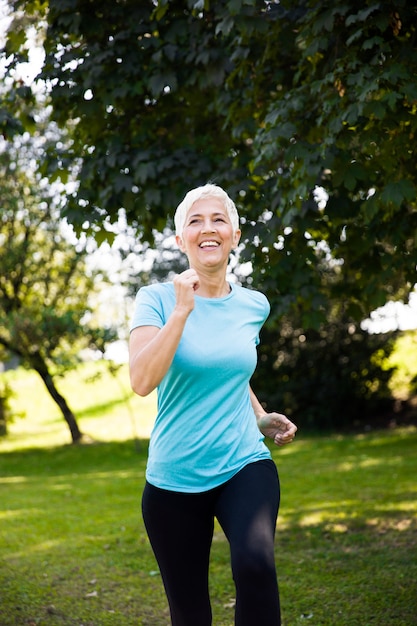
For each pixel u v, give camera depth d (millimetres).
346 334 13695
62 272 14172
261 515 2230
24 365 14164
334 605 3834
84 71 4699
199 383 2342
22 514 6984
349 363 13742
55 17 4598
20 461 13156
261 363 14094
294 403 13891
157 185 4930
